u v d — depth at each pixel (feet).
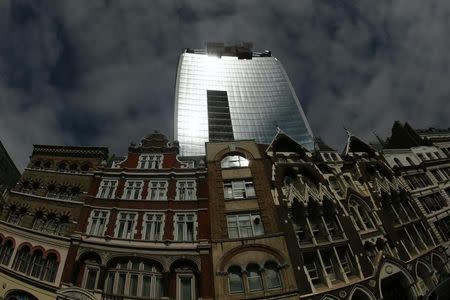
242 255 102.89
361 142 157.89
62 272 98.84
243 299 94.12
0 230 111.65
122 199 116.47
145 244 104.22
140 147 135.95
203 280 97.25
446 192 156.76
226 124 487.20
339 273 106.11
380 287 104.37
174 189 120.78
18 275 99.96
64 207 115.96
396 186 143.43
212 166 127.03
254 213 114.83
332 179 136.56
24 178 127.44
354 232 116.57
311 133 486.79
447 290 79.87
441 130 194.18
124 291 96.73
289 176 130.31
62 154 134.62
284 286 97.45
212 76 564.71
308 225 114.42
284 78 582.76
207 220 111.75
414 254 122.93
